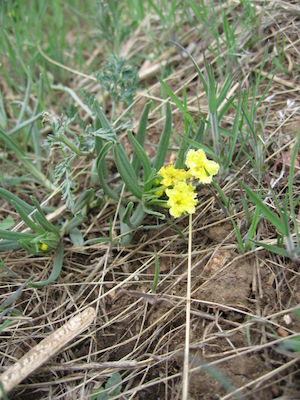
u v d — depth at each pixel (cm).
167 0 30
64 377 17
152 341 17
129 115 23
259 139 20
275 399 14
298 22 24
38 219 19
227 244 18
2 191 20
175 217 19
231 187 20
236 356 16
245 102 20
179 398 16
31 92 28
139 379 17
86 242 20
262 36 25
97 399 16
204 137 21
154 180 19
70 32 33
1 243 20
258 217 17
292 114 22
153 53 28
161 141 19
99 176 19
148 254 20
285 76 23
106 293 19
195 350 16
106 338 18
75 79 29
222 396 15
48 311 19
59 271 19
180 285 18
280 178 20
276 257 18
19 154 23
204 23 26
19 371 16
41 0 31
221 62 24
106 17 28
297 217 18
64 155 20
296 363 15
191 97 25
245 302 17
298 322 16
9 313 19
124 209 21
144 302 18
